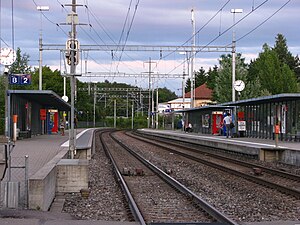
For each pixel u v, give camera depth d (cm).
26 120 4222
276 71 9294
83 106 11206
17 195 1206
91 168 2484
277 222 1109
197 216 1235
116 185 1881
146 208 1352
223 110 5556
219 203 1452
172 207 1370
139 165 2731
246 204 1434
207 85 12962
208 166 2617
